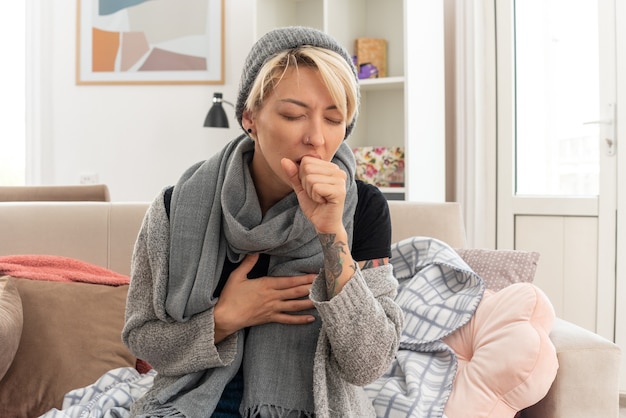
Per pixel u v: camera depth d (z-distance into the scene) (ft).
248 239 3.79
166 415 3.78
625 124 9.86
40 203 6.99
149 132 13.53
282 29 3.59
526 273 5.85
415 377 4.78
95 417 4.64
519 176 11.03
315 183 3.34
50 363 5.62
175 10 13.37
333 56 3.44
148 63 13.46
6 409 5.47
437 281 5.60
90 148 13.66
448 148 11.84
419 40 10.63
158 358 3.92
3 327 5.26
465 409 4.55
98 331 5.88
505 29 10.89
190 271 3.86
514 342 4.58
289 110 3.40
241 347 3.98
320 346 3.69
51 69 13.70
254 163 3.90
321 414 3.60
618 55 9.87
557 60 10.61
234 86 13.33
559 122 10.64
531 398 4.46
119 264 6.79
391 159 10.85
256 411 3.82
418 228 6.50
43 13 13.62
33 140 13.69
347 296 3.49
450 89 11.80
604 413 4.58
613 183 10.00
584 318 10.38
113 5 13.48
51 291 5.97
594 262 10.27
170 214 3.99
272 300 3.87
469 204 11.14
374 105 11.87
